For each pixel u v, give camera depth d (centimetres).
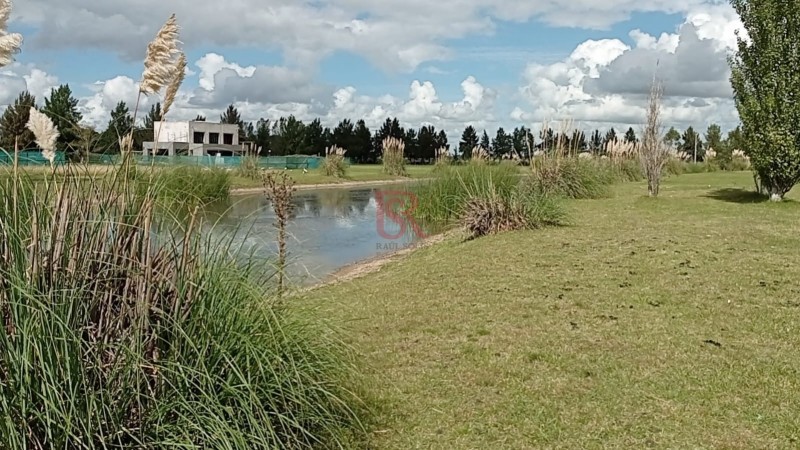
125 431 279
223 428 286
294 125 6169
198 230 342
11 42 284
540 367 484
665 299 657
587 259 857
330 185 3020
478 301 677
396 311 650
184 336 299
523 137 1842
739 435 377
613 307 637
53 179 296
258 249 408
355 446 362
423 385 452
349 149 6856
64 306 272
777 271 759
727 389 439
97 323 292
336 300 671
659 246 927
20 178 292
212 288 323
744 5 1548
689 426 389
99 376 279
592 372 473
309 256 1012
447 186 1574
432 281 783
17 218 283
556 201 1259
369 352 518
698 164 3984
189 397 296
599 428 388
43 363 256
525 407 416
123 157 313
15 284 261
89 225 293
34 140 298
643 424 392
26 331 255
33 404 259
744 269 771
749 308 620
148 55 310
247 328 327
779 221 1191
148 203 305
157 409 288
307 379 345
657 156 1747
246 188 2247
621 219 1259
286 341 335
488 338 554
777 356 497
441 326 593
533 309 639
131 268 297
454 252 977
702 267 787
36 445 262
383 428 387
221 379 304
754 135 1558
